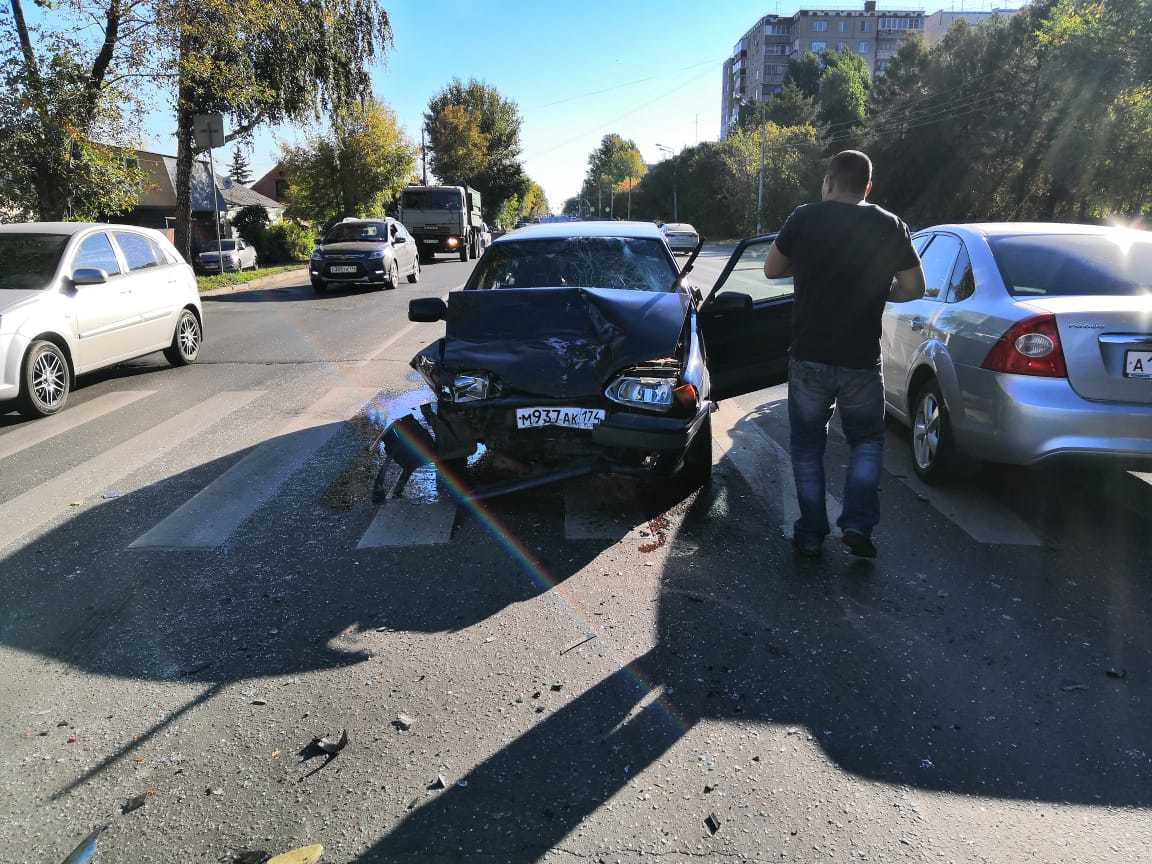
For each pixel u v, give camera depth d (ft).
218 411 24.06
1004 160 145.18
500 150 235.61
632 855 7.30
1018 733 8.96
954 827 7.60
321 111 73.97
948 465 16.39
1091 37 95.86
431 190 108.17
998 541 14.17
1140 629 11.21
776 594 12.23
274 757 8.71
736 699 9.61
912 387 18.12
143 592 12.57
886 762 8.50
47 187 45.70
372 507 15.98
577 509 15.76
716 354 18.54
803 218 12.74
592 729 9.09
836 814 7.78
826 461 18.92
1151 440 13.57
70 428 22.56
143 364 32.35
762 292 20.44
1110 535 14.46
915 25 386.93
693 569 13.10
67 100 43.68
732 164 213.46
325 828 7.70
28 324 23.38
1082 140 103.09
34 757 8.79
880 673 10.13
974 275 16.52
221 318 46.75
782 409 24.11
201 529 14.97
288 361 32.27
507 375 14.99
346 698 9.75
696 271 67.62
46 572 13.33
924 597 12.12
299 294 61.21
